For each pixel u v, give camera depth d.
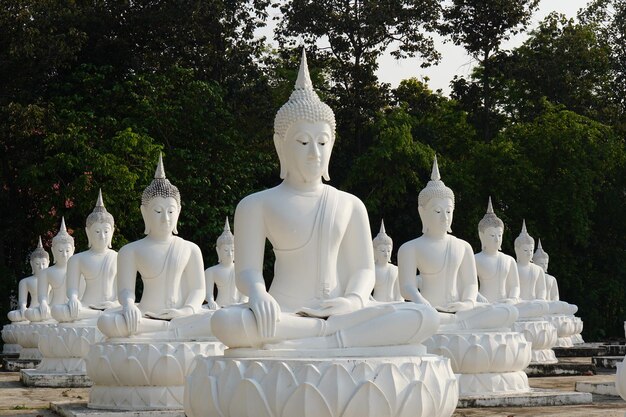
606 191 37.94
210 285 23.34
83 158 29.67
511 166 34.91
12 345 28.39
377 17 36.03
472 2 38.16
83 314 18.44
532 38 41.50
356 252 10.54
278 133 10.48
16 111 29.77
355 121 36.72
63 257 23.83
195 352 13.13
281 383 8.38
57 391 16.91
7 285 31.78
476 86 40.22
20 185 31.70
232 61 35.38
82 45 33.97
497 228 19.84
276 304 9.27
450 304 15.51
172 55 35.50
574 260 35.91
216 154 33.22
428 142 38.28
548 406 13.97
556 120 36.38
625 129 40.59
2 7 30.45
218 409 8.67
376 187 34.09
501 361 14.59
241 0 35.94
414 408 8.52
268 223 10.34
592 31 42.19
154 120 32.25
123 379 13.09
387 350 9.26
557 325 25.52
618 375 9.98
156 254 14.64
